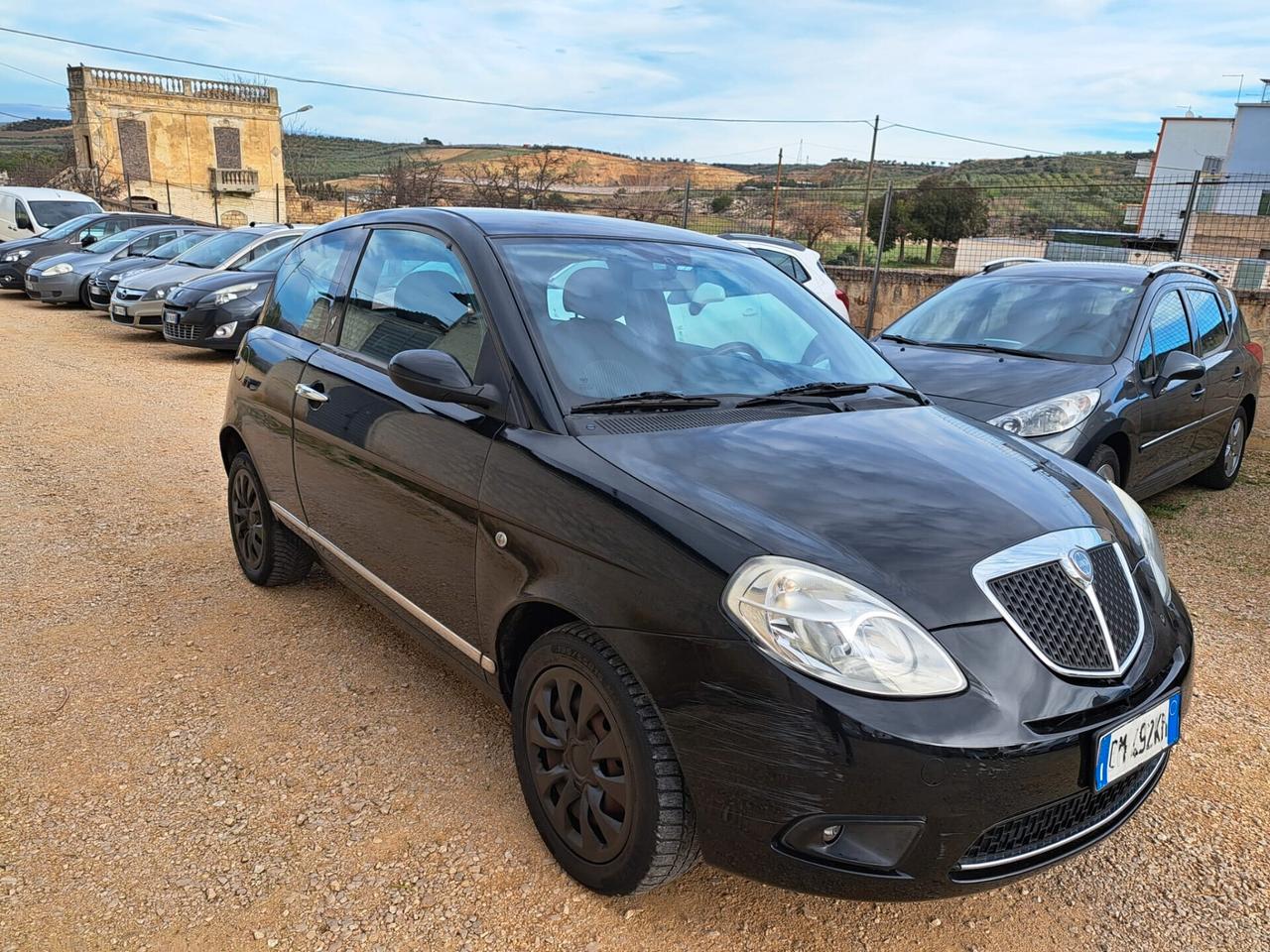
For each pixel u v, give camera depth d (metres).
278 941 2.23
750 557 2.08
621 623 2.19
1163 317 5.82
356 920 2.30
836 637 1.98
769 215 21.77
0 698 3.28
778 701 1.96
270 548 4.08
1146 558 2.59
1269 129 38.31
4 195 21.14
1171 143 46.84
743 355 3.12
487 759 3.00
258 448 3.96
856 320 13.76
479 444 2.67
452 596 2.81
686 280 3.30
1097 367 5.21
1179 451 5.84
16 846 2.53
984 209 30.09
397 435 3.00
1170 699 2.26
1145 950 2.32
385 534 3.12
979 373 5.25
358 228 3.81
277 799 2.76
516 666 2.71
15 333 12.62
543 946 2.24
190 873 2.45
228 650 3.69
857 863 1.97
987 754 1.93
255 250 12.14
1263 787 3.04
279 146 49.88
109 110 43.97
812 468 2.46
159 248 15.16
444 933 2.27
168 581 4.35
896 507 2.30
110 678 3.44
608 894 2.35
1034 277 6.34
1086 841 2.18
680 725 2.08
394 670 3.56
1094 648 2.19
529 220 3.34
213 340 10.56
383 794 2.80
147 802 2.73
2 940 2.19
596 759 2.32
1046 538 2.29
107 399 8.59
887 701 1.94
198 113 46.66
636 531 2.22
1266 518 6.10
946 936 2.34
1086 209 24.48
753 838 2.04
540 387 2.63
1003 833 2.04
